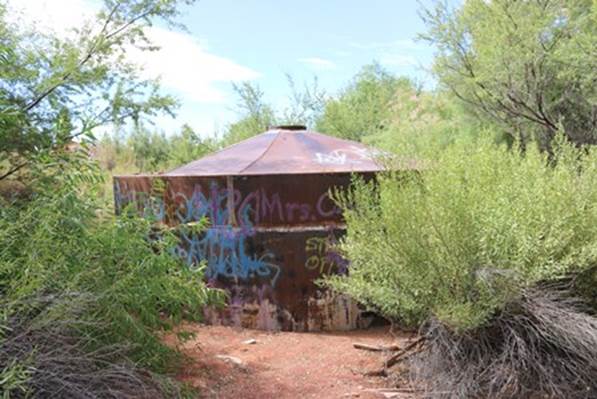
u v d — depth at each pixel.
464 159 4.21
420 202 3.73
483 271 3.51
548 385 3.45
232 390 3.74
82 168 3.70
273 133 6.73
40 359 2.95
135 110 6.52
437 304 3.64
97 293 3.35
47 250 3.10
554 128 9.91
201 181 5.50
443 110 13.84
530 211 3.66
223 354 4.54
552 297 3.65
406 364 4.10
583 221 3.76
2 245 3.19
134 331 3.60
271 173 5.35
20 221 3.22
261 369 4.18
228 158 6.21
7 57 5.18
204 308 5.51
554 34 9.41
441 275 3.66
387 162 4.46
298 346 4.81
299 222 5.33
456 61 10.75
